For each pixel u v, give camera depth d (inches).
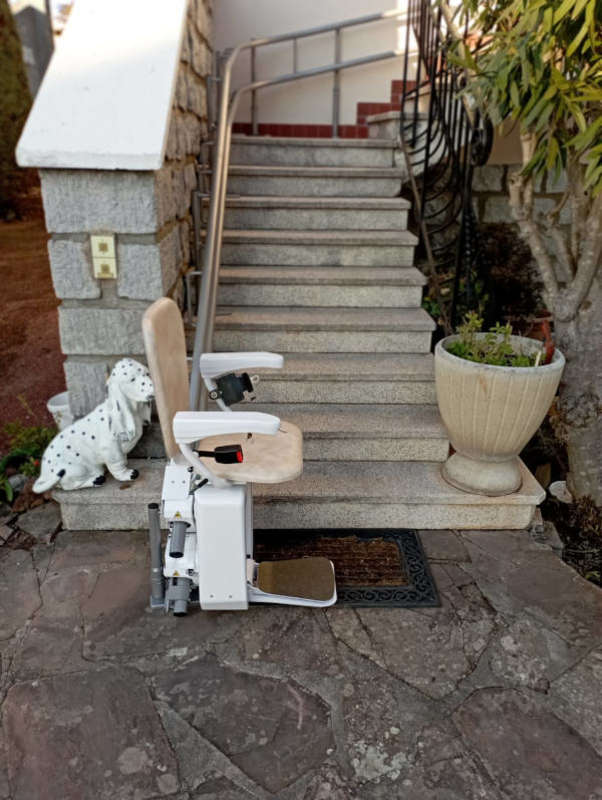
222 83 140.5
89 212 92.1
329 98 199.3
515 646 82.8
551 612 89.0
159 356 72.9
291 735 70.2
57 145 86.6
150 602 88.4
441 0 122.9
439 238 172.2
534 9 77.7
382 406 121.0
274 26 191.9
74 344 101.3
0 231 259.9
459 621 87.1
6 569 96.3
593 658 81.0
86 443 99.8
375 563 98.3
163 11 108.0
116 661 80.0
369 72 196.2
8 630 84.6
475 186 167.2
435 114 156.5
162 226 98.7
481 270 150.7
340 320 127.5
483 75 92.4
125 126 89.5
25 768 66.2
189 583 85.4
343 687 76.5
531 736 70.2
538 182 167.0
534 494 104.1
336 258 145.3
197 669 79.0
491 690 76.1
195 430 71.5
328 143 167.0
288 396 120.3
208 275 104.4
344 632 85.0
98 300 99.2
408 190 168.1
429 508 105.7
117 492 101.7
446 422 103.2
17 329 175.8
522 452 130.9
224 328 125.6
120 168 87.7
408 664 80.0
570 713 73.1
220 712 73.0
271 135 201.9
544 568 98.0
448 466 109.1
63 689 75.6
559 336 109.9
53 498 105.5
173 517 79.0
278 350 128.0
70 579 94.2
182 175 123.0
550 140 90.4
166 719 72.0
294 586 90.4
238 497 78.7
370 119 182.4
